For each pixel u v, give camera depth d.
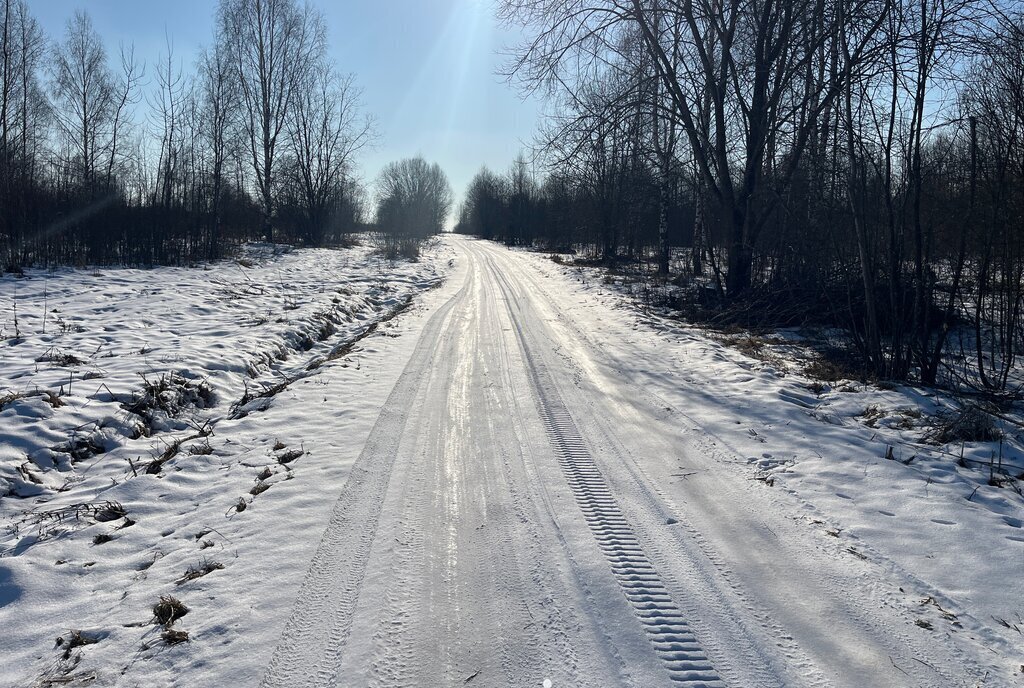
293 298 15.44
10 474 5.38
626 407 7.35
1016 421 6.86
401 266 26.75
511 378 8.59
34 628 3.52
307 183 37.06
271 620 3.40
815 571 3.92
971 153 8.70
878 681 2.97
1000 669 3.06
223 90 29.86
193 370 8.40
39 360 8.38
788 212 14.04
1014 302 9.02
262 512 4.66
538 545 4.20
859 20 10.52
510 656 3.12
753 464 5.69
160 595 3.73
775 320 13.38
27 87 24.98
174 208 24.39
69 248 19.16
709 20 15.07
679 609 3.51
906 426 6.70
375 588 3.69
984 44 8.58
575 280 22.50
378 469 5.44
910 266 10.86
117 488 5.29
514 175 59.34
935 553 4.15
